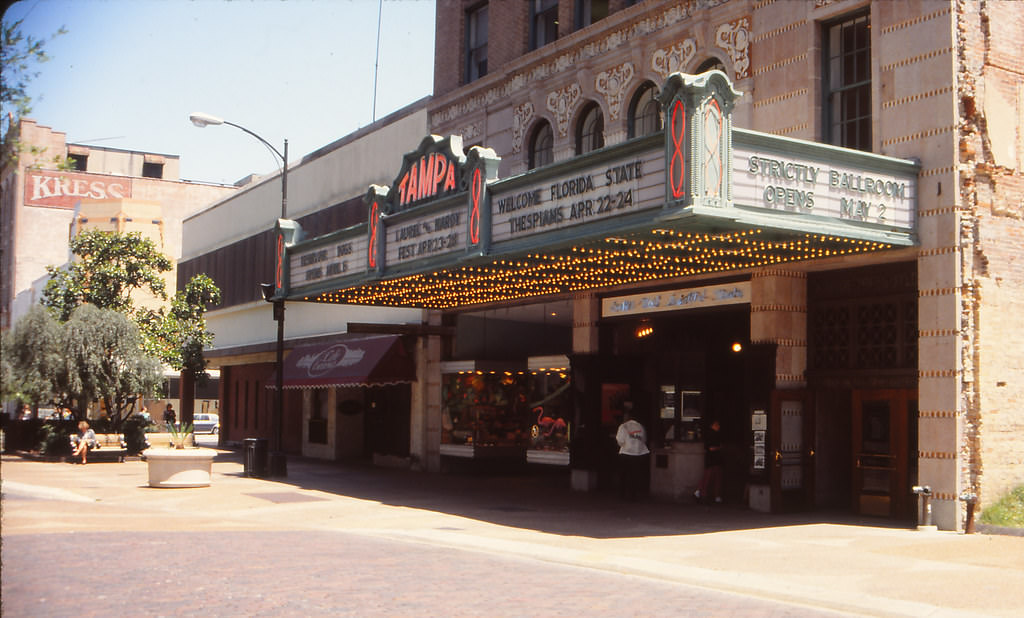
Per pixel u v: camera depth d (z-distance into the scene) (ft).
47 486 73.46
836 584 35.94
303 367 110.32
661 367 69.46
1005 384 52.37
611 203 48.44
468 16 94.17
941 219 51.37
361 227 73.77
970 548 44.80
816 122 58.23
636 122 71.77
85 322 105.70
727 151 43.68
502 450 91.56
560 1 79.77
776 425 58.70
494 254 57.31
